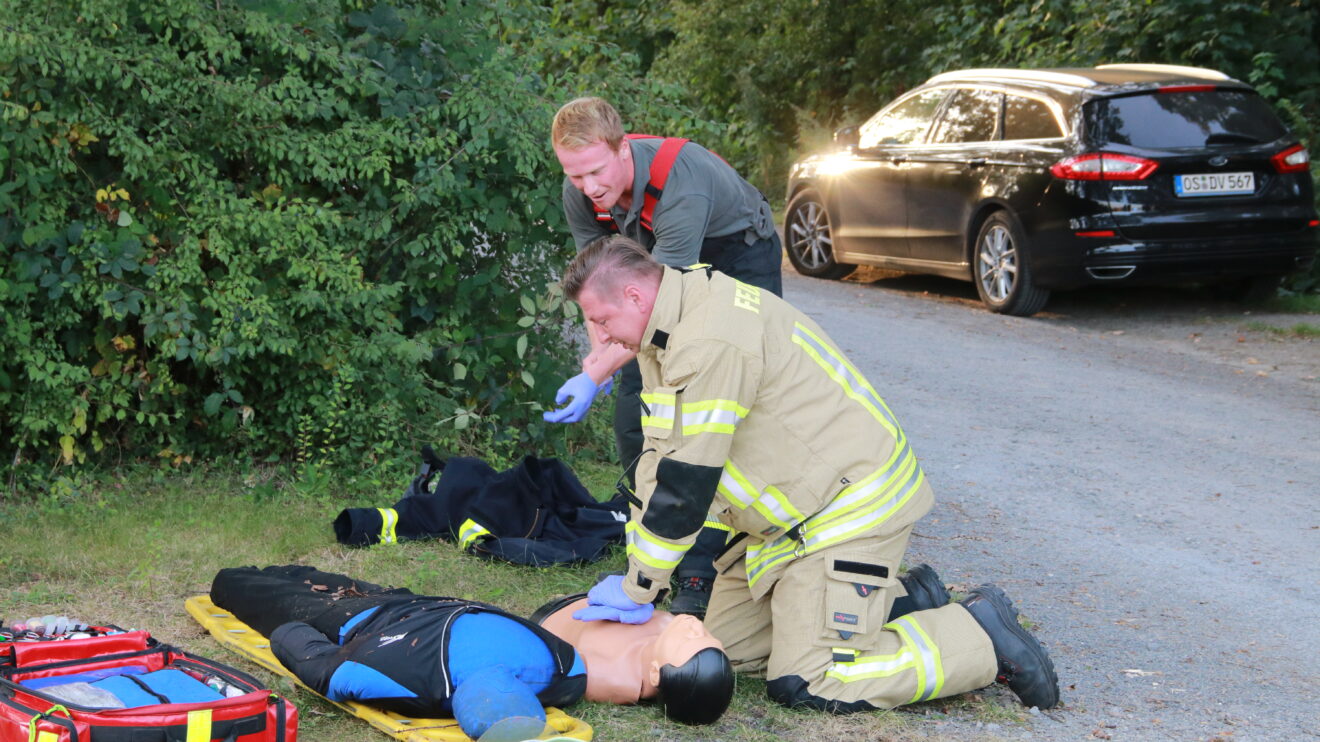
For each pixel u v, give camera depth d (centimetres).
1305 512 578
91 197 528
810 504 345
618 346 384
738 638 378
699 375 326
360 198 582
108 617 404
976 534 542
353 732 327
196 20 526
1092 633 434
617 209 420
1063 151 948
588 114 393
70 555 450
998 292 1028
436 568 456
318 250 545
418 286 582
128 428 557
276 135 543
